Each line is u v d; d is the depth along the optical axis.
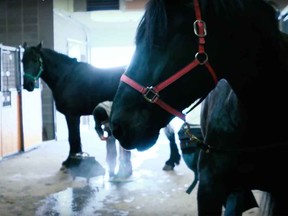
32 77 4.61
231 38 0.92
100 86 4.27
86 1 7.70
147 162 4.83
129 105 0.94
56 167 4.58
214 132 1.16
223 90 1.16
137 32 0.94
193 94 0.91
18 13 7.21
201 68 0.89
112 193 3.45
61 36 7.63
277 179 1.12
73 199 3.29
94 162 3.80
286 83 1.04
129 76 0.95
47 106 6.96
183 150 2.10
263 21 0.95
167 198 3.28
